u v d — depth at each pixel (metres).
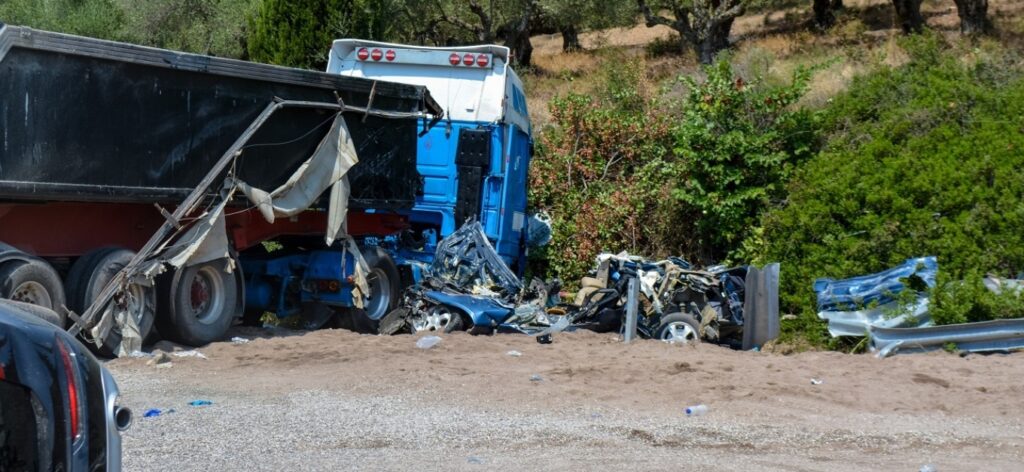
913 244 16.06
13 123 10.62
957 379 11.38
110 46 11.48
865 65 26.77
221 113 13.12
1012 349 13.51
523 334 14.88
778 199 19.59
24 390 4.34
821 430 8.97
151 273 12.36
